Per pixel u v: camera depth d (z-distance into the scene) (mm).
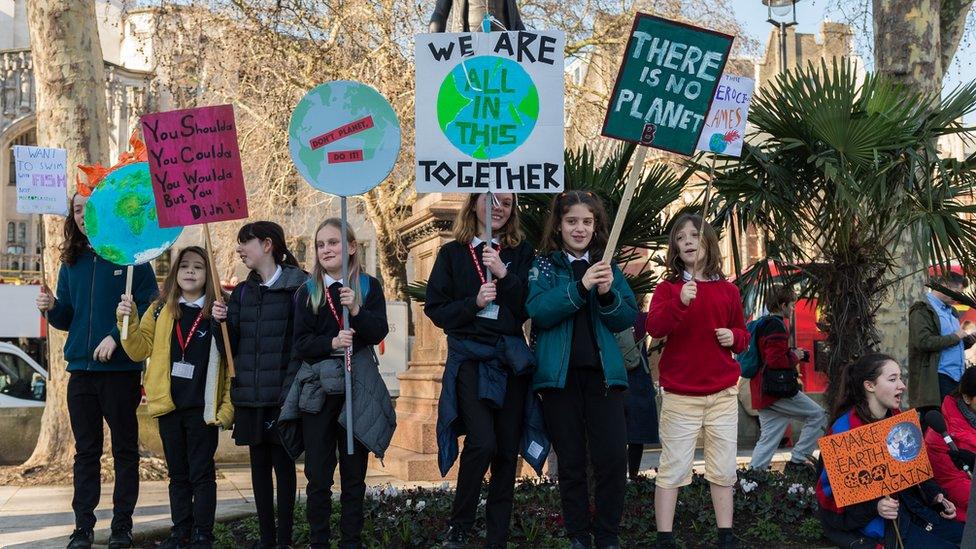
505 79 5477
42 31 11031
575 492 5305
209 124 5926
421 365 10492
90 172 6164
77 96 11102
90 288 6078
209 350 5848
